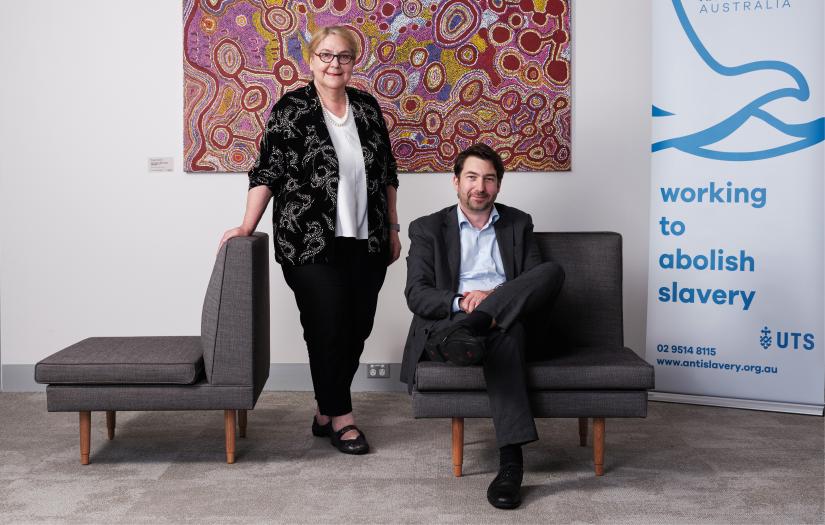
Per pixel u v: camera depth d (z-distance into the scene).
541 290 2.78
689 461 3.02
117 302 4.17
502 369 2.69
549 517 2.49
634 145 4.09
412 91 4.05
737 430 3.44
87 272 4.15
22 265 4.16
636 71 4.06
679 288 3.86
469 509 2.55
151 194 4.12
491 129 4.06
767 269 3.72
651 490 2.72
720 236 3.78
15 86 4.09
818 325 3.66
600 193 4.11
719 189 3.77
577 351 3.02
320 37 3.05
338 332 3.07
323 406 3.12
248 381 2.94
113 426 3.31
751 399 3.78
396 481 2.81
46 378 2.86
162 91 4.09
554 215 4.12
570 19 4.02
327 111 3.13
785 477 2.84
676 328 3.88
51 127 4.10
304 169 3.05
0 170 4.12
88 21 4.06
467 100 4.05
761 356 3.75
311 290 3.04
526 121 4.06
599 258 3.23
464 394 2.76
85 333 4.17
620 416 2.78
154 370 2.88
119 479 2.84
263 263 3.14
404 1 4.01
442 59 4.03
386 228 3.28
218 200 4.12
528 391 2.77
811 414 3.67
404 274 4.14
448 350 2.59
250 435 3.38
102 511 2.54
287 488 2.75
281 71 4.03
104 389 2.89
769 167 3.69
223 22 4.02
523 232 3.10
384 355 4.17
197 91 4.04
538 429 3.46
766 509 2.55
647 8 4.04
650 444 3.24
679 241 3.84
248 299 2.91
